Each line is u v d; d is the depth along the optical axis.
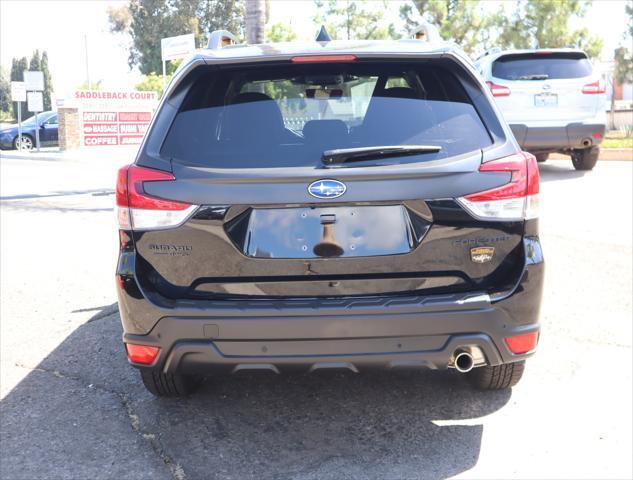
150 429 3.35
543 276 2.96
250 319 2.80
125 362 4.24
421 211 2.83
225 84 3.14
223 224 2.83
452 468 2.97
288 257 2.84
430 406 3.56
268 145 2.93
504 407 3.54
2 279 6.24
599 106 11.05
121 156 21.52
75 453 3.13
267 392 3.75
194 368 2.94
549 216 8.27
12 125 27.00
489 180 2.87
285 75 3.17
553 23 28.78
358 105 3.09
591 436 3.24
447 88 3.12
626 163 14.00
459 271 2.89
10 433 3.32
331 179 2.79
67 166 18.41
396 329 2.81
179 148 2.95
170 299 2.90
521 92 10.96
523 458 3.05
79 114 25.23
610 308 5.05
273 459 3.05
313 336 2.80
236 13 40.25
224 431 3.32
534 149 11.59
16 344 4.59
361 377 3.92
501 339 2.91
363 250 2.83
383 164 2.84
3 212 9.86
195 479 2.90
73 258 7.00
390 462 3.02
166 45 19.55
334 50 3.16
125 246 2.95
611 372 3.95
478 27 30.67
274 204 2.80
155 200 2.87
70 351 4.44
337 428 3.34
